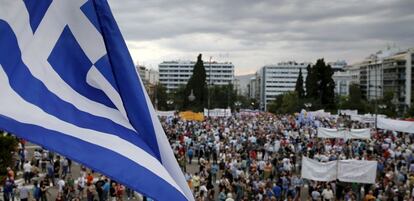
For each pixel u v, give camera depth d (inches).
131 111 236.8
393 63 7436.0
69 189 942.4
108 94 235.6
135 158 225.3
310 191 1030.4
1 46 223.1
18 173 1248.2
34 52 228.1
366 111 4980.3
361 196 1046.4
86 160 215.9
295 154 1494.8
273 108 6136.8
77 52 234.2
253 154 1395.2
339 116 3267.7
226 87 5851.4
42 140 213.5
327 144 1640.0
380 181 1028.5
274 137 1753.2
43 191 956.0
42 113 220.1
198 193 923.4
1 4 225.3
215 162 1317.7
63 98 226.8
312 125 2568.9
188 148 1630.2
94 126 227.6
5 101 216.2
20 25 227.3
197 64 4512.8
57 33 232.4
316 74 4886.8
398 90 7268.7
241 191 959.0
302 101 4867.1
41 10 231.0
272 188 943.7
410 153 1449.3
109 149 223.0
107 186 964.0
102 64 235.6
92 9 235.0
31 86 223.1
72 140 218.7
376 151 1553.9
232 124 2559.1
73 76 232.4
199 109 4434.1
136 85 238.8
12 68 222.8
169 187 223.9
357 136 1558.8
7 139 967.6
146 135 237.6
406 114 4613.7
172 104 5059.1
